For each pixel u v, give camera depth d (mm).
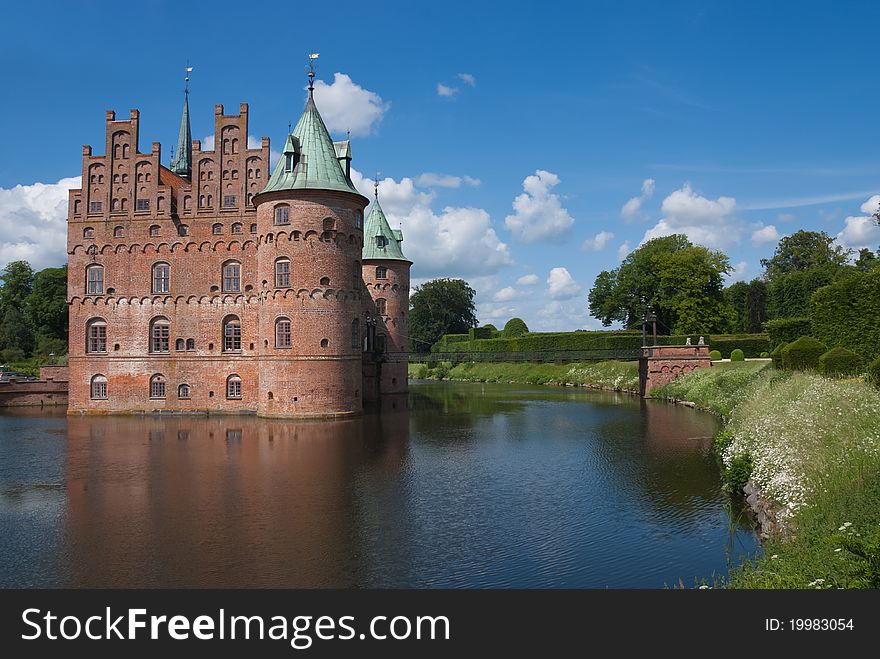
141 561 17047
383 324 71375
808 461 17859
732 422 33875
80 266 51594
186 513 21516
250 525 20141
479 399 63688
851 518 13836
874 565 10328
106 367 51281
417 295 130625
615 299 93562
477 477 26938
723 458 27531
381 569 16359
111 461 30641
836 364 32375
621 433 38562
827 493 15891
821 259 102062
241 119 50625
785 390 30500
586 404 56969
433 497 23609
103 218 51500
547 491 24422
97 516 21219
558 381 85000
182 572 16250
